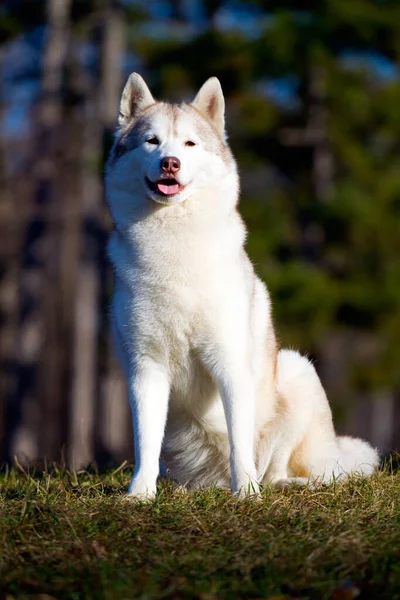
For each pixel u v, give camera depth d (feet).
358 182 68.64
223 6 69.77
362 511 16.55
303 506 16.98
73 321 69.97
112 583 13.10
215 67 66.08
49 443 72.28
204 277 18.75
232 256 19.02
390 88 67.72
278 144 68.64
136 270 18.97
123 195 19.40
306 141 68.18
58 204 71.05
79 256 70.64
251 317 19.75
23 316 71.51
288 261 64.80
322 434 21.72
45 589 13.10
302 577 13.46
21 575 13.41
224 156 19.81
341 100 66.74
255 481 18.61
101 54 67.36
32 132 72.43
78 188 70.59
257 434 21.02
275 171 70.54
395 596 12.80
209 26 67.72
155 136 19.26
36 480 20.85
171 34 68.33
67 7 67.41
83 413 67.56
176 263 18.71
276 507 16.90
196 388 19.90
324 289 62.75
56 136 69.46
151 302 18.98
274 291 61.57
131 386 19.42
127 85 20.89
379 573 13.44
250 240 62.75
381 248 67.82
